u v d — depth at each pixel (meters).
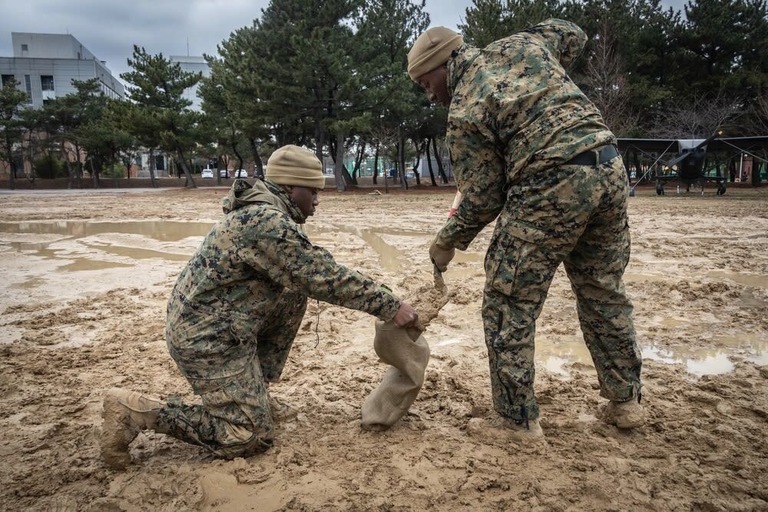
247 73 30.30
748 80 32.81
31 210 20.05
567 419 3.21
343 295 2.74
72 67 72.88
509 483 2.56
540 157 2.55
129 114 40.34
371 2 33.81
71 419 3.38
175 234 12.53
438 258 3.03
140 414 2.66
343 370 4.14
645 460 2.78
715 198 23.31
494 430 2.95
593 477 2.60
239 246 2.64
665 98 33.56
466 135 2.71
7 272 8.05
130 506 2.43
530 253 2.69
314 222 14.96
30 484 2.63
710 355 4.43
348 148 45.78
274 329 3.17
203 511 2.40
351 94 29.58
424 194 31.28
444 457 2.79
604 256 2.85
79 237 12.06
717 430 3.04
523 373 2.85
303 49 28.22
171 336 2.70
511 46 2.71
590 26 32.31
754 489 2.48
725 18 33.31
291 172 2.86
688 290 6.44
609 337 2.97
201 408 2.74
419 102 33.78
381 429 3.08
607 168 2.58
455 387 3.73
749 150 25.92
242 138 42.31
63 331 5.18
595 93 30.98
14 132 52.69
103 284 7.24
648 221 14.12
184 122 42.19
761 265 8.12
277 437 3.03
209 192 37.47
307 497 2.48
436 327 5.29
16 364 4.31
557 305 6.03
